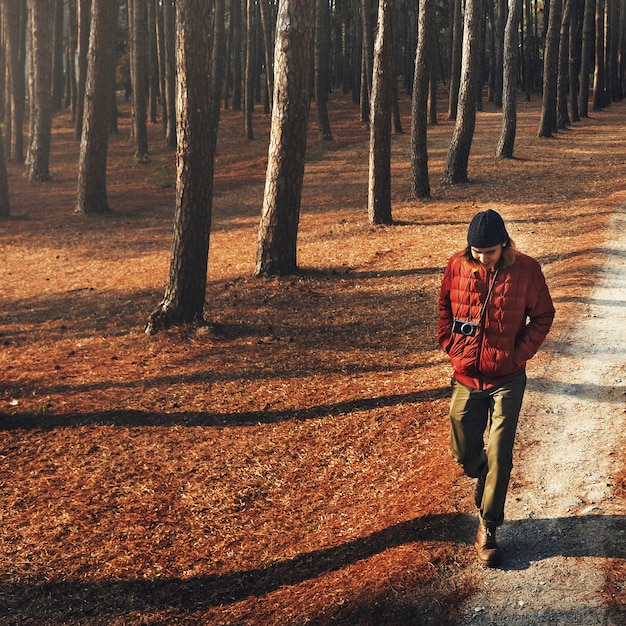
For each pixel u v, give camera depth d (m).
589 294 10.06
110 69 21.52
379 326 10.20
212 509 5.81
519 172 22.89
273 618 4.25
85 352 10.15
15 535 5.64
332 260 14.28
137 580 4.97
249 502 5.86
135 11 31.64
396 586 4.18
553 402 6.58
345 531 5.12
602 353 7.73
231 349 9.73
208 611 4.54
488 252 4.01
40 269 15.89
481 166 24.58
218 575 4.92
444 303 4.37
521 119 40.75
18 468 6.76
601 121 39.47
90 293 13.65
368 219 18.05
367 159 30.73
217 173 30.09
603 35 50.12
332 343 9.66
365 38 34.53
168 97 35.88
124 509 5.91
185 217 10.29
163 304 10.64
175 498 6.03
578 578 4.07
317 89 36.16
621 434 5.80
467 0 20.92
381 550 4.66
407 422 6.79
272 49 34.44
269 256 13.02
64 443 7.21
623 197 17.50
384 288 12.09
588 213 16.09
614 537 4.39
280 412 7.52
